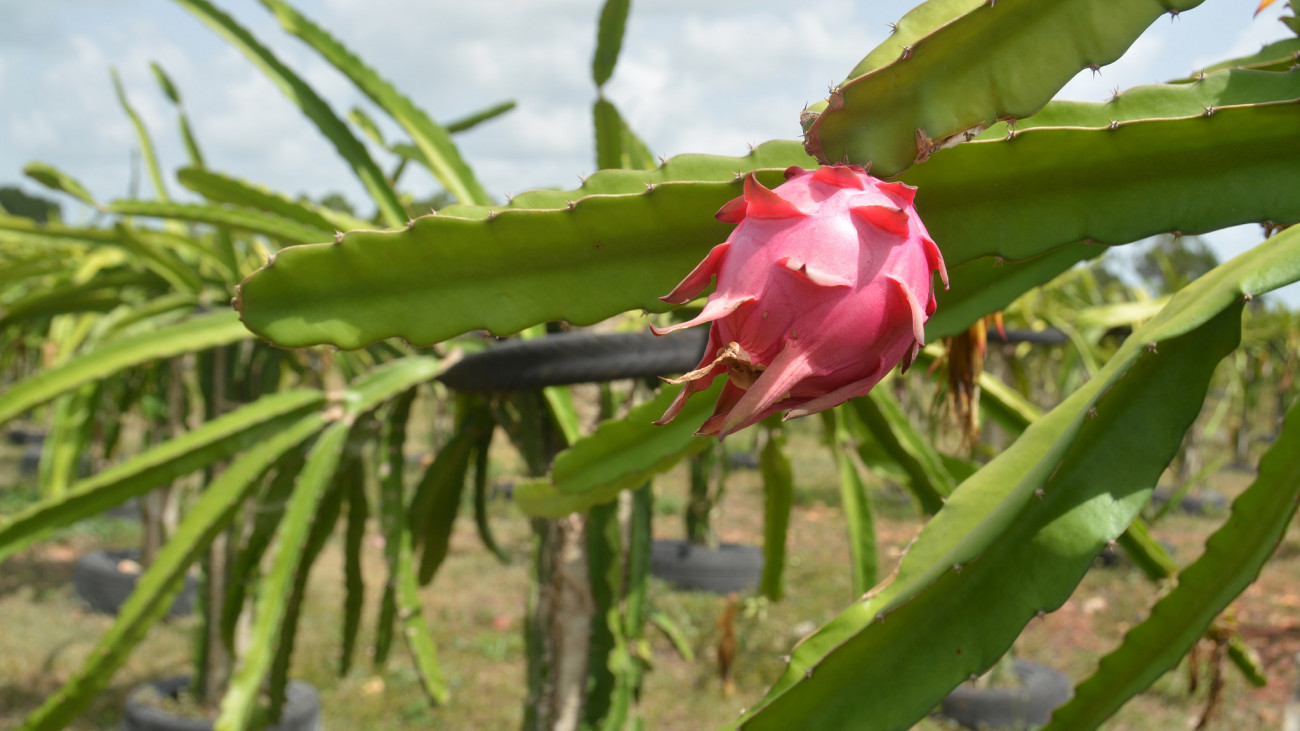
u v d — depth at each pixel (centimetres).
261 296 67
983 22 59
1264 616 553
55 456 344
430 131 185
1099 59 60
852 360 54
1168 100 67
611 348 141
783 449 208
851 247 54
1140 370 68
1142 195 66
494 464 957
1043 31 59
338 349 68
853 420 178
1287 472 73
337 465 186
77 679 154
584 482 116
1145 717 400
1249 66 80
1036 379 714
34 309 290
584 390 179
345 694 418
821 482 954
